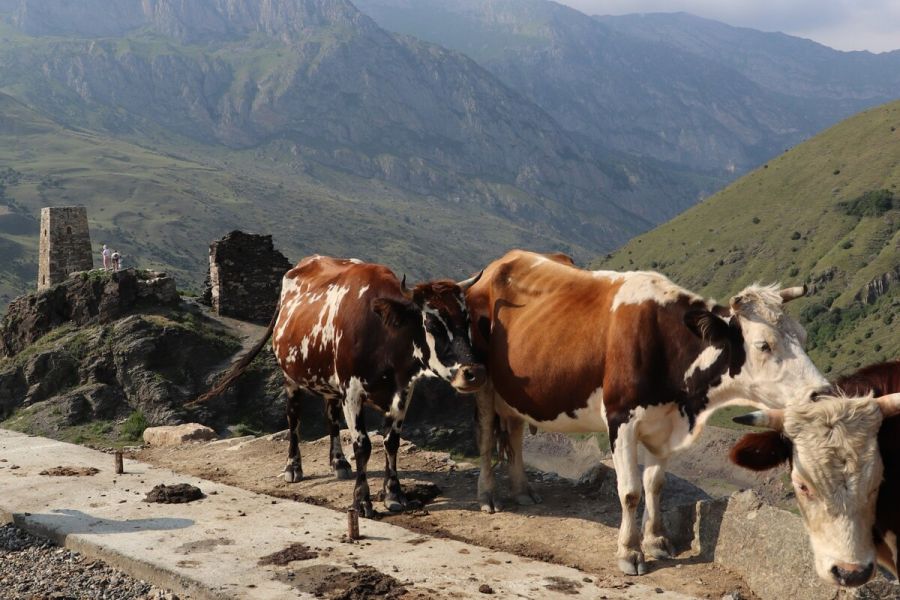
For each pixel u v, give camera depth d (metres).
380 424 41.44
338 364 11.03
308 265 13.01
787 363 8.00
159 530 9.77
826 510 5.25
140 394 37.56
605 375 9.05
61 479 12.27
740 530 8.36
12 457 13.85
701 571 8.48
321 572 8.36
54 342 40.16
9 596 8.34
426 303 10.05
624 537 8.65
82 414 36.81
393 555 8.90
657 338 8.79
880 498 5.34
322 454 14.30
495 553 9.01
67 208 52.62
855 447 5.16
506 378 10.17
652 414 8.84
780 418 5.46
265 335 13.37
